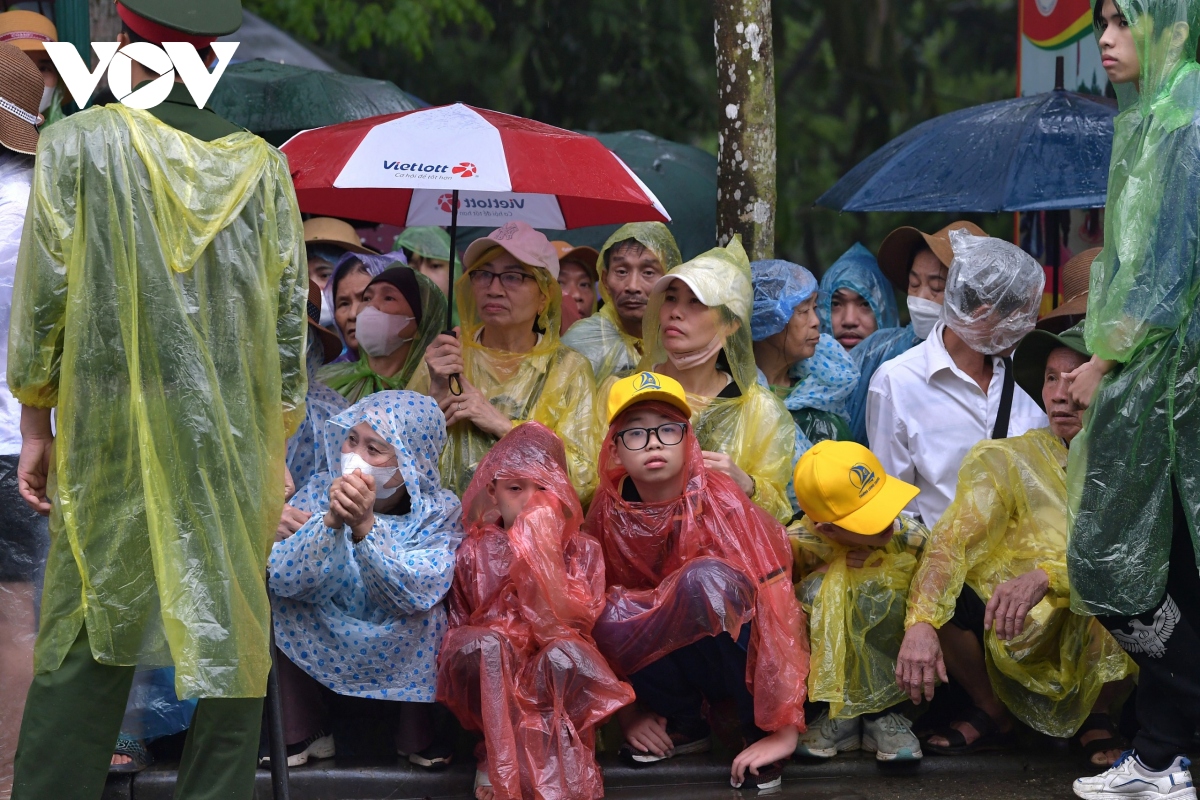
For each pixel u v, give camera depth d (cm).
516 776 1093
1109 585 1053
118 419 924
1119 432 1040
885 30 4044
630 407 1190
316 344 1359
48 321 923
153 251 929
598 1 3653
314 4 3241
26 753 929
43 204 916
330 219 1697
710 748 1259
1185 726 1091
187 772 966
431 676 1159
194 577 927
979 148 1691
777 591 1180
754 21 1622
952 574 1199
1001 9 4125
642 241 1535
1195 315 1022
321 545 1114
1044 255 2047
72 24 1597
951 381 1343
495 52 3778
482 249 1359
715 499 1202
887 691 1209
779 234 3984
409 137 1233
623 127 3675
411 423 1194
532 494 1174
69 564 931
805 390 1486
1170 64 1023
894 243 1644
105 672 938
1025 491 1220
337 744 1242
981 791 1180
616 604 1186
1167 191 1007
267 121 1966
